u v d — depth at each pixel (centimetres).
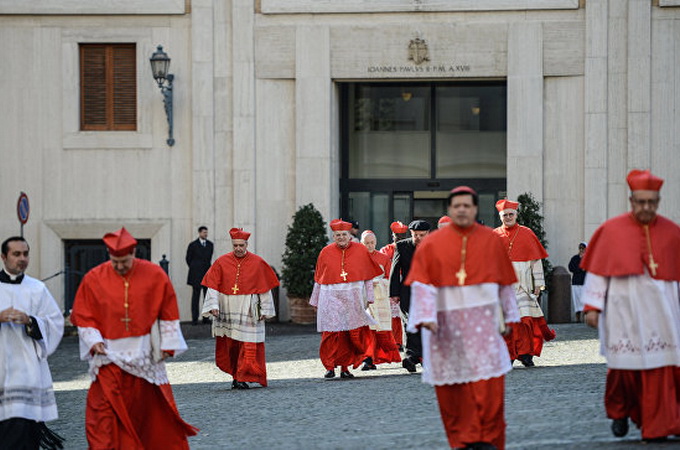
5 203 3591
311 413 1692
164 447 1347
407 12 3547
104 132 3597
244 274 2123
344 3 3550
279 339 3053
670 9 3484
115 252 1316
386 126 3756
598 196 3503
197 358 2725
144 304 1336
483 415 1198
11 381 1397
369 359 2388
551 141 3538
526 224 3444
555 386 1814
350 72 3559
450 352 1217
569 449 1245
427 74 3550
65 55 3591
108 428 1306
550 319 3362
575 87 3525
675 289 1297
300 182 3559
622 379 1297
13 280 1425
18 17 3588
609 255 1283
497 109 3731
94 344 1312
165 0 3575
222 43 3578
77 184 3597
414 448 1327
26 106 3588
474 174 3744
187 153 3591
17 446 1392
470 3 3528
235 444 1447
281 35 3572
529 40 3522
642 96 3481
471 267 1217
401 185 3756
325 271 2244
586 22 3503
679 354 1269
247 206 3575
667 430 1254
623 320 1279
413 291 1216
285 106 3584
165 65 3484
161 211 3594
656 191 1279
